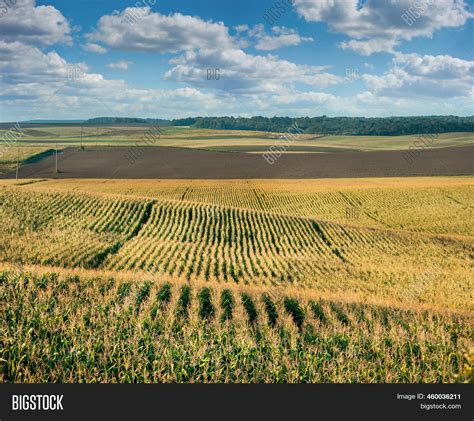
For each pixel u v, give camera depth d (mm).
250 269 33781
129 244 38625
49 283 16984
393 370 11828
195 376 11164
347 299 19594
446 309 19422
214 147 163875
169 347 12016
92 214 46938
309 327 14930
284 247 42875
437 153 132500
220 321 14906
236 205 67688
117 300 16156
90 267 31031
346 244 44500
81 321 13195
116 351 11680
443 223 57031
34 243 35719
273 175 102562
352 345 12906
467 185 78188
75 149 143750
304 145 177125
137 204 52594
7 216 42750
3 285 16266
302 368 11703
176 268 31938
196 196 73562
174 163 120688
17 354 11195
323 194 74125
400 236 47250
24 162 115938
